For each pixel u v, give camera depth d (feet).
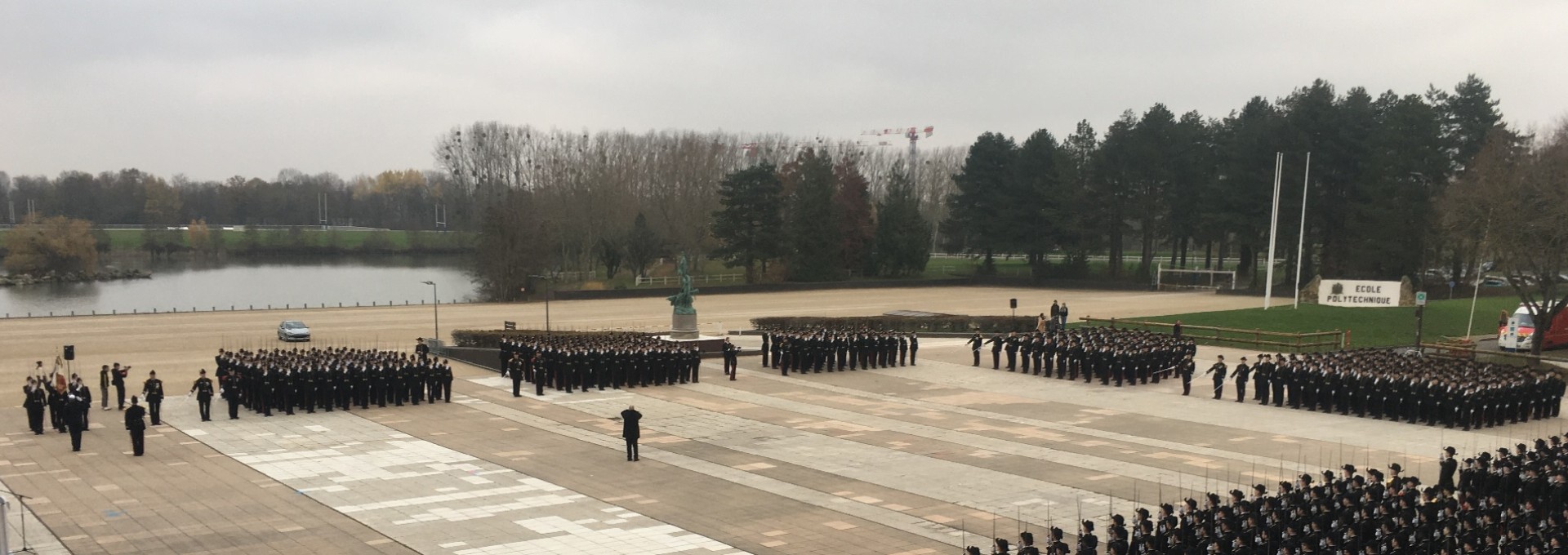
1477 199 209.46
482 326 244.42
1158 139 359.66
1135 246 564.71
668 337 202.28
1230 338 212.02
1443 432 125.49
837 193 392.47
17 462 107.34
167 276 472.44
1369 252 294.25
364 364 142.41
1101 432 126.21
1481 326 226.58
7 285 415.64
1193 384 164.96
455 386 159.43
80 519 86.94
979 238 390.83
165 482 99.81
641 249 365.81
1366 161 300.81
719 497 95.45
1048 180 376.27
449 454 112.98
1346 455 112.37
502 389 156.66
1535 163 230.89
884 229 390.83
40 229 451.94
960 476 103.40
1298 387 142.10
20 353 194.29
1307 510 70.64
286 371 135.03
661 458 111.45
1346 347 200.75
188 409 139.23
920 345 215.31
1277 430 126.93
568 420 133.08
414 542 81.46
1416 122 286.46
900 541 81.87
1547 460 83.82
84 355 192.34
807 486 99.30
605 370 157.58
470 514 89.51
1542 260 193.88
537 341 165.89
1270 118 325.21
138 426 110.11
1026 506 92.12
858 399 149.89
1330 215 312.71
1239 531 68.33
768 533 84.28
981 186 391.86
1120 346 165.48
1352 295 243.81
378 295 377.30
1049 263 398.83
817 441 120.67
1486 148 253.85
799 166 416.26
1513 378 134.41
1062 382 166.61
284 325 218.38
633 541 82.02
